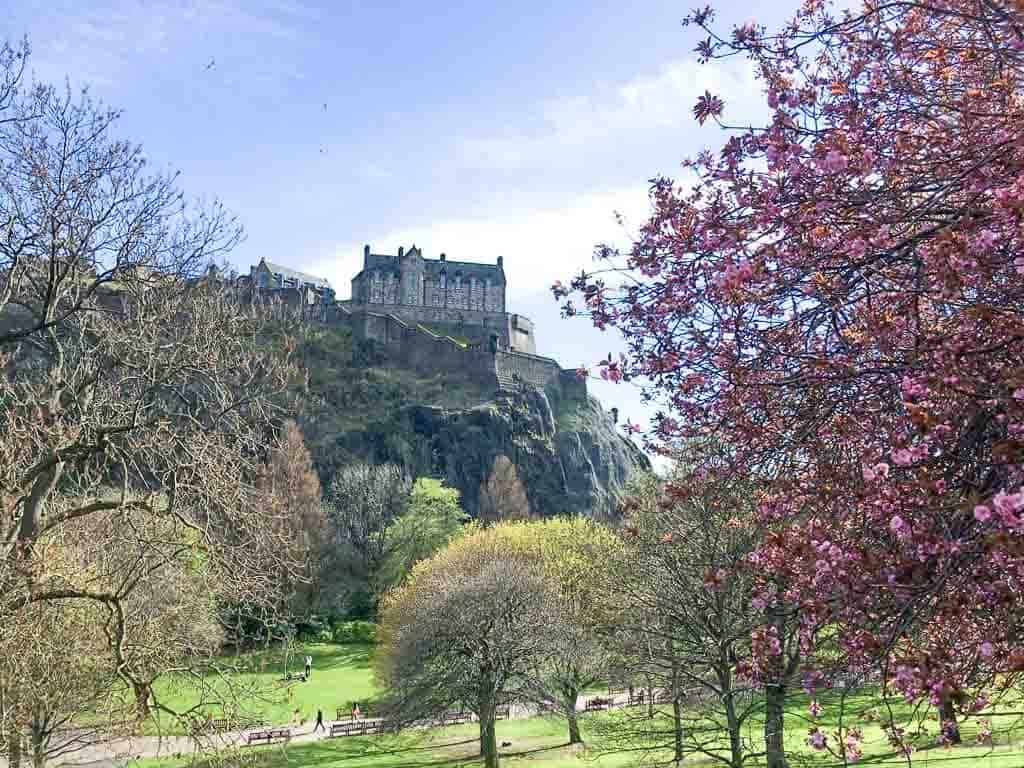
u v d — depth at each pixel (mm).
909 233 6289
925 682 5109
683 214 6848
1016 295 5363
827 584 6164
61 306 15508
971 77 6371
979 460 5402
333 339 127625
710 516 14305
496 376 128250
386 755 34156
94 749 22297
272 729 29938
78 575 14312
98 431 13391
